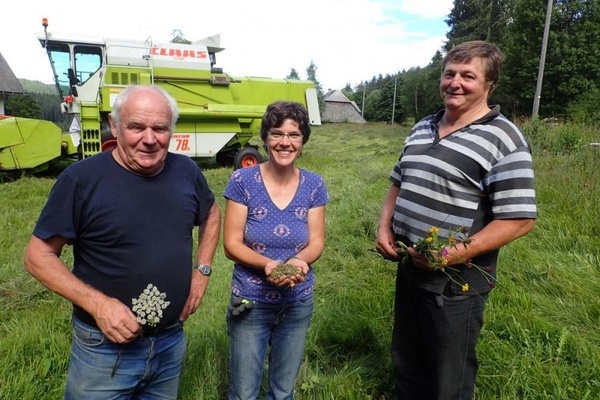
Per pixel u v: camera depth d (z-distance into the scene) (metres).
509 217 1.99
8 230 5.79
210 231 2.23
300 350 2.39
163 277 1.87
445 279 2.16
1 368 2.70
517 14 27.62
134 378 1.91
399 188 2.58
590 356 2.78
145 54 10.76
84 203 1.76
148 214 1.85
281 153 2.19
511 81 27.52
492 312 3.36
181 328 2.10
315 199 2.35
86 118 9.90
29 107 28.86
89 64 10.60
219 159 12.41
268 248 2.24
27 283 4.07
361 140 24.28
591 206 5.20
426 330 2.29
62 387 2.65
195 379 2.77
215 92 11.59
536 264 4.11
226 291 3.97
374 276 4.22
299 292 2.30
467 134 2.10
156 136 1.78
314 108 12.79
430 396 2.54
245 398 2.33
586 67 25.06
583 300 3.51
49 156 9.59
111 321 1.71
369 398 2.69
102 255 1.82
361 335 3.31
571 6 25.16
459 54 2.09
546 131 10.73
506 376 2.69
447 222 2.13
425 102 44.53
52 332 3.18
